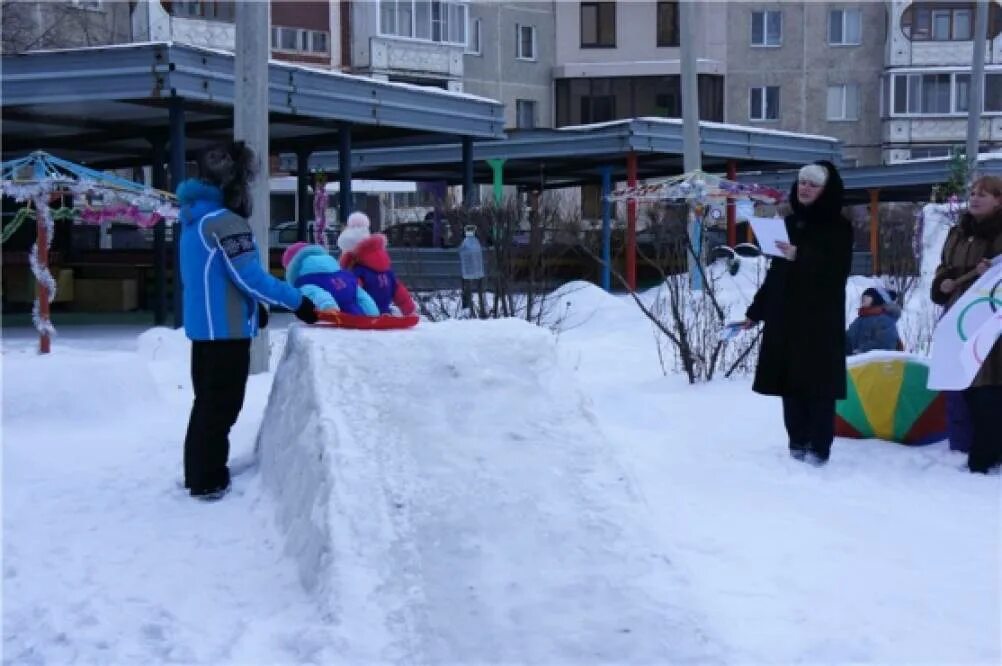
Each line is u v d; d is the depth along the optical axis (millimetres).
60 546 4781
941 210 15086
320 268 5754
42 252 10180
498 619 3771
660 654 3664
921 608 4207
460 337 5230
